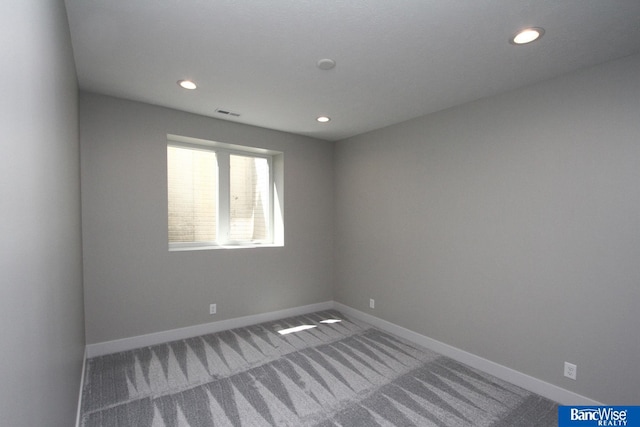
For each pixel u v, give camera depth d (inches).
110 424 76.4
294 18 65.2
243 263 143.6
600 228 81.2
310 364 108.3
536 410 84.4
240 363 107.9
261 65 85.7
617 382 78.5
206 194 143.6
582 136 84.4
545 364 91.3
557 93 89.4
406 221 133.8
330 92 104.1
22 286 27.5
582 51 76.6
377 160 148.2
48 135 41.7
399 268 136.6
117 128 112.1
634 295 76.0
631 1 59.1
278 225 160.6
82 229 105.8
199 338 128.3
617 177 78.5
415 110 120.6
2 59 21.8
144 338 118.6
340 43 74.8
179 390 91.0
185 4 60.7
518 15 63.8
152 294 120.3
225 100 112.3
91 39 73.2
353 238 161.9
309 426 77.0
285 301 157.6
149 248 119.4
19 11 26.6
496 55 79.4
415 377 100.8
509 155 99.7
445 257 118.1
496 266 102.9
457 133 114.7
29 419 29.8
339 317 159.8
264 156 161.3
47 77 41.4
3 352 22.0
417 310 128.5
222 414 80.8
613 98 79.4
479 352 107.1
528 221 95.2
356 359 112.9
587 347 83.4
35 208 33.0
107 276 111.3
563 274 87.8
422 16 64.4
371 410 83.6
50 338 41.6
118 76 93.4
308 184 165.0
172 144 133.0
